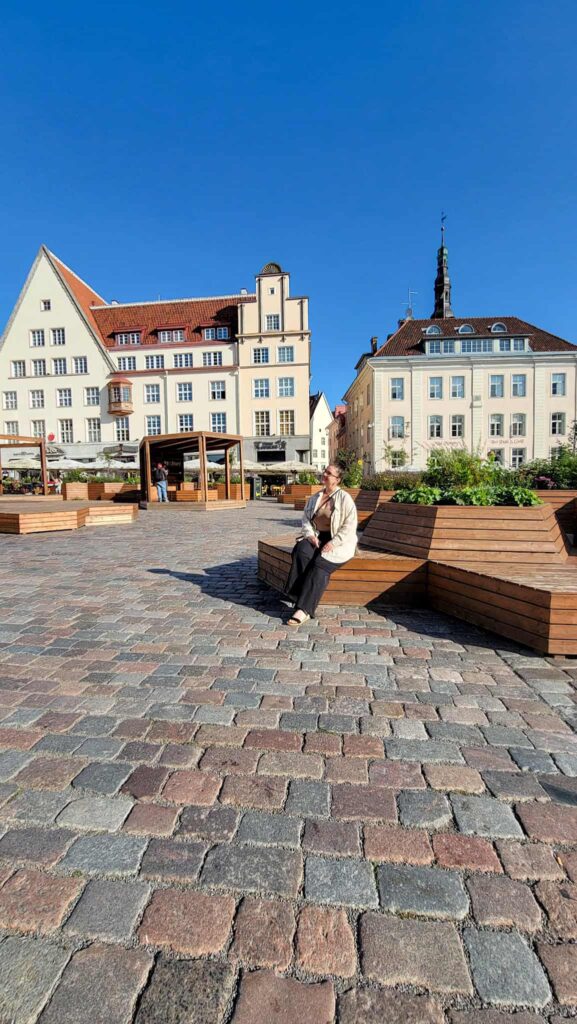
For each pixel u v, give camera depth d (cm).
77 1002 131
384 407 4212
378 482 2188
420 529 511
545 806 207
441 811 203
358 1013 129
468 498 537
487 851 183
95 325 4784
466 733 262
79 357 4600
